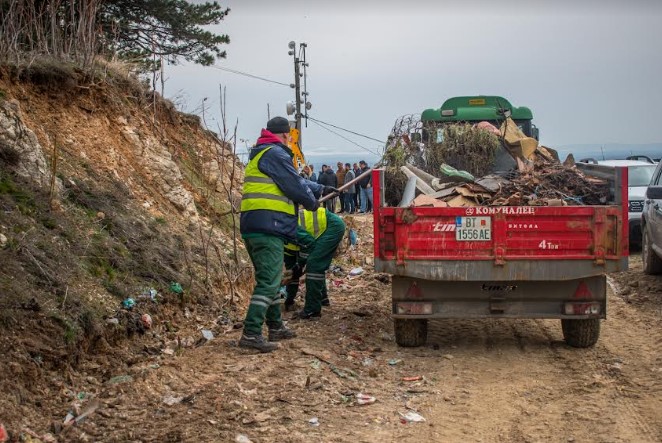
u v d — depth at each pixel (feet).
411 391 22.77
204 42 69.10
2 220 24.77
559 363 26.21
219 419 19.69
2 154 27.48
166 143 42.42
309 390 22.13
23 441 17.48
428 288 27.37
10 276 22.67
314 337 28.50
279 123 26.91
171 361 24.04
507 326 32.17
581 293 26.96
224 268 33.12
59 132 33.73
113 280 26.94
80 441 18.12
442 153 35.50
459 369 25.43
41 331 21.59
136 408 20.27
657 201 40.88
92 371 22.38
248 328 26.04
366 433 19.24
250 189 26.22
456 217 26.55
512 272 26.48
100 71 39.81
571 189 30.73
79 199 30.09
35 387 19.98
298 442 18.43
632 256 52.54
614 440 18.84
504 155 35.58
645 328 31.32
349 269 46.29
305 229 31.42
